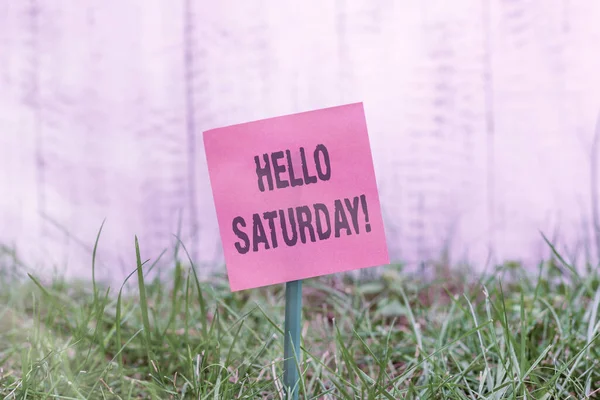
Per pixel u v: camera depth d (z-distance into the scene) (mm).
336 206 440
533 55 932
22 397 429
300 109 963
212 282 688
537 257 922
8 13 989
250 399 436
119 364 442
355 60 954
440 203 954
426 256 938
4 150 992
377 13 949
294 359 435
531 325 510
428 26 945
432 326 551
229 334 538
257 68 969
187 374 472
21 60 992
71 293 683
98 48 991
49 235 976
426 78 949
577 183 925
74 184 996
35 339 493
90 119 994
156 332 506
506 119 943
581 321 518
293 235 441
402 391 447
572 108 927
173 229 989
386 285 701
